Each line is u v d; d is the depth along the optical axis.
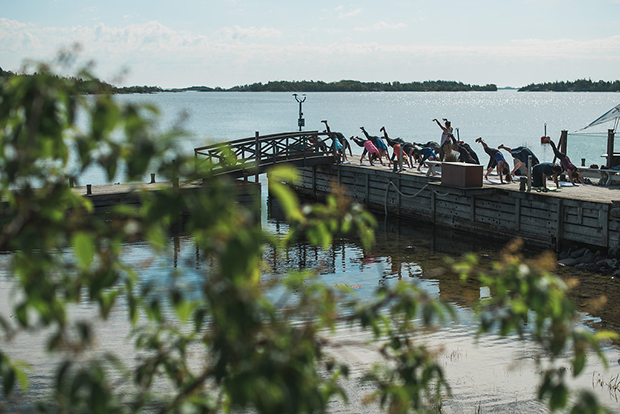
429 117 104.12
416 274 14.40
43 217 1.78
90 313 10.09
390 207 22.50
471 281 13.57
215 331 1.93
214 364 2.02
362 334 8.96
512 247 2.32
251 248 1.57
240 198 18.77
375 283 13.59
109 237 1.77
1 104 1.72
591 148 20.86
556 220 16.50
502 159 19.02
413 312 2.28
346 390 7.32
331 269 14.90
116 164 1.64
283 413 1.63
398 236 19.11
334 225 2.44
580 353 2.11
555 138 60.41
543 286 2.14
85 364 1.76
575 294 12.63
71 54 1.64
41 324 1.82
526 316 2.23
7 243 1.79
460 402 7.29
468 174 18.27
